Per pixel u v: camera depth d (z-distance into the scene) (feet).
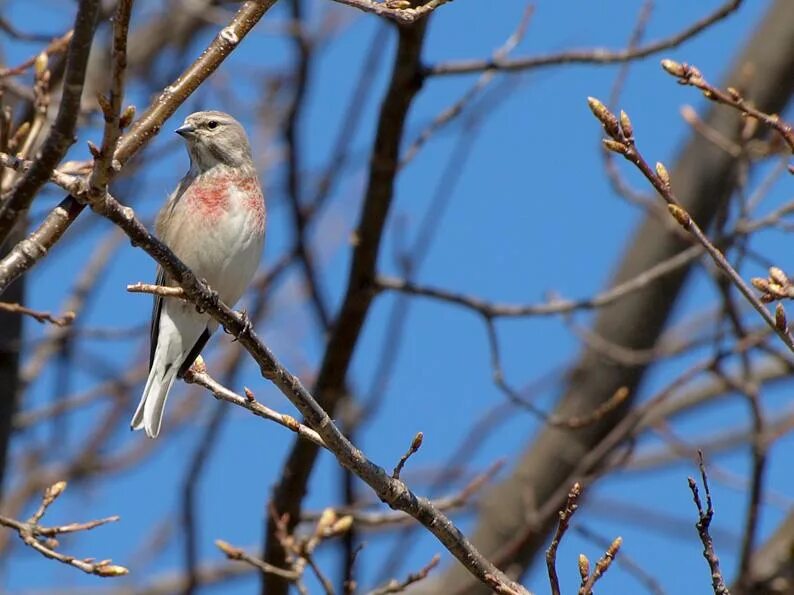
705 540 23.00
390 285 39.24
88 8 20.33
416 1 35.96
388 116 37.91
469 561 25.52
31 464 53.06
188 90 23.34
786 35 42.91
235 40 23.62
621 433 41.16
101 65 46.85
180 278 23.65
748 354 40.32
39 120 30.96
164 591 53.62
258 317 45.55
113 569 25.54
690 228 23.68
